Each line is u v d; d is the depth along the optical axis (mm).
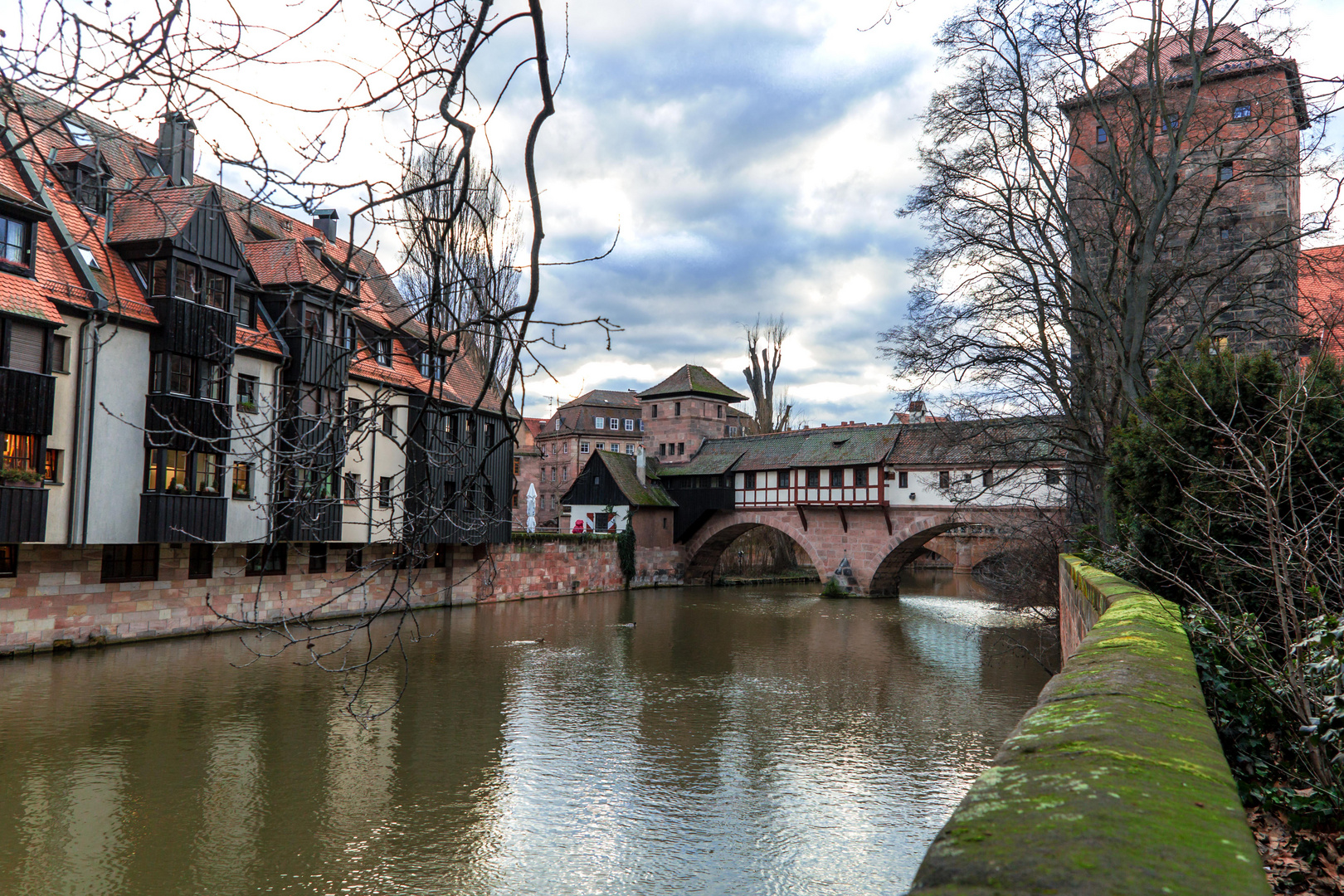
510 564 34531
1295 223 15008
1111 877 1070
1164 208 14734
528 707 15594
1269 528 5137
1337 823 4230
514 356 3258
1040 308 16750
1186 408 8500
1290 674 4551
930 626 29141
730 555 54062
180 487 19000
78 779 10727
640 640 24719
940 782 11633
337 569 24953
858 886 8430
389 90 2979
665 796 10914
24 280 16266
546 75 2863
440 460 4277
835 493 41188
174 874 8234
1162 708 2225
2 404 15352
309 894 7938
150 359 18766
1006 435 17969
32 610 17406
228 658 18484
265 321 20438
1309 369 7656
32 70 2646
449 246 3395
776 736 13992
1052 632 20344
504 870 8617
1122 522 9297
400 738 13180
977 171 17062
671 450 51812
